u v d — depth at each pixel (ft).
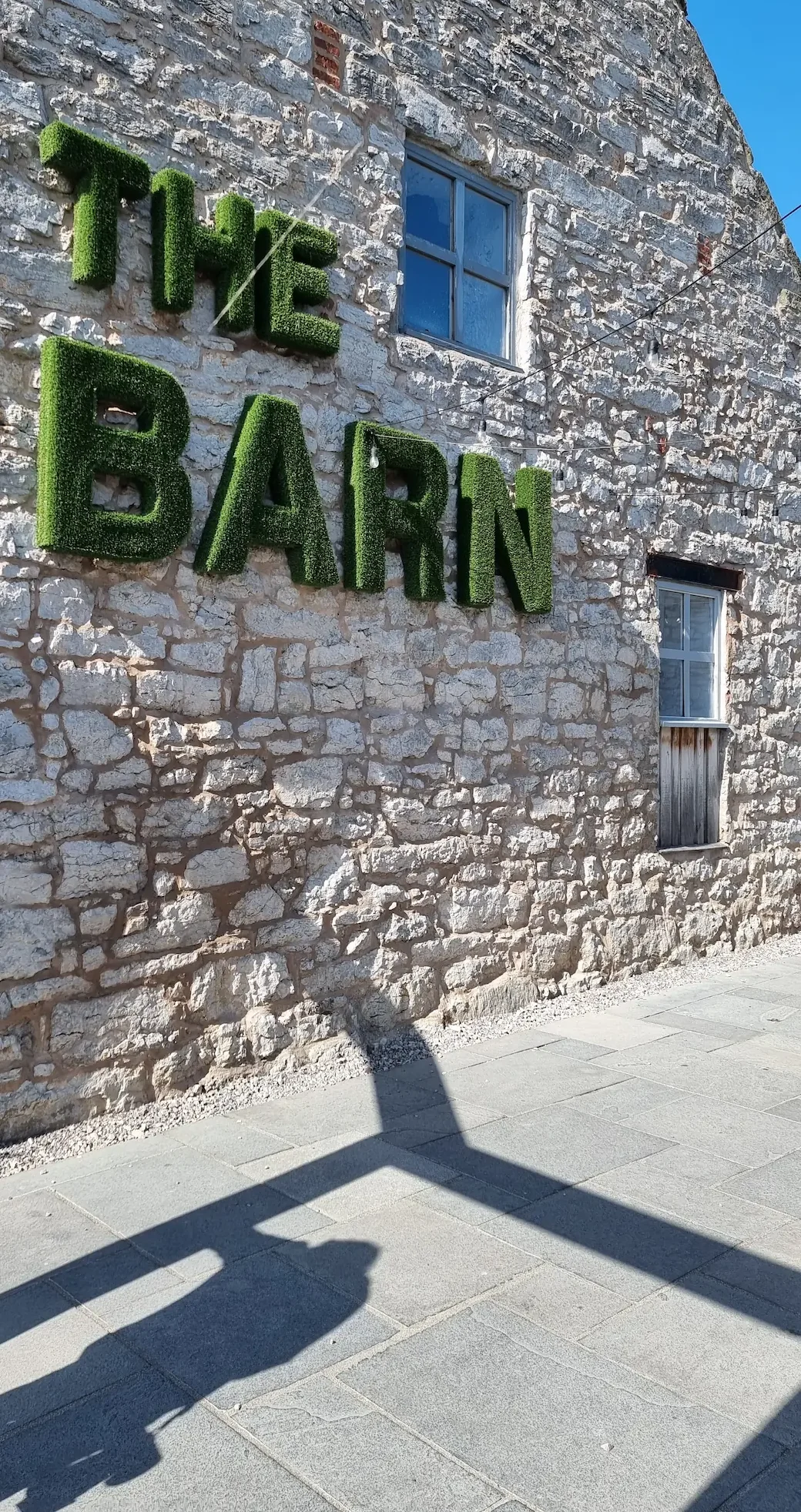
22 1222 11.11
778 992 21.22
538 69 20.02
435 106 18.07
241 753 15.03
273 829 15.42
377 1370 8.66
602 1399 8.33
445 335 18.92
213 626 14.74
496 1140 13.44
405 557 17.28
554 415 20.13
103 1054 13.53
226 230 14.74
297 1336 9.14
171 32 14.61
